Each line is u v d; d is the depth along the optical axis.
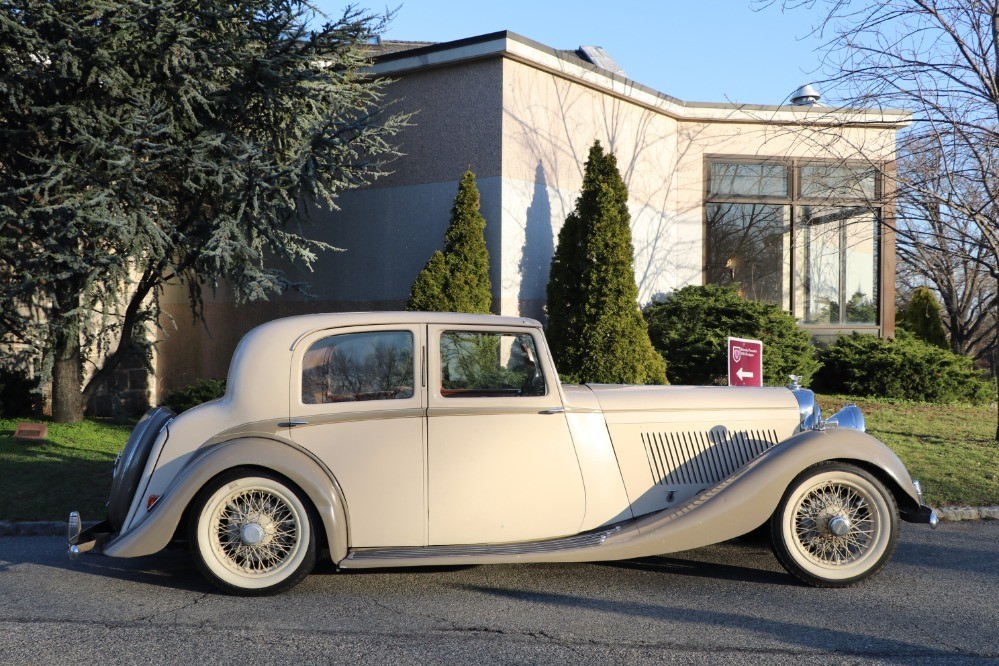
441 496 4.97
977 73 9.20
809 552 5.09
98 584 5.17
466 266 10.79
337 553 4.81
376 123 12.17
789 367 12.91
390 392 5.02
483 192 11.30
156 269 10.41
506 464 5.05
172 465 4.95
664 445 5.38
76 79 9.23
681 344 12.77
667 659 3.88
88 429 10.50
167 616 4.53
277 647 4.06
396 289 12.20
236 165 9.24
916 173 9.96
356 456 4.92
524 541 5.07
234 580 4.84
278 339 5.04
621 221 10.90
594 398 5.34
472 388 5.10
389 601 4.79
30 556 5.87
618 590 4.99
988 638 4.16
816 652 3.97
